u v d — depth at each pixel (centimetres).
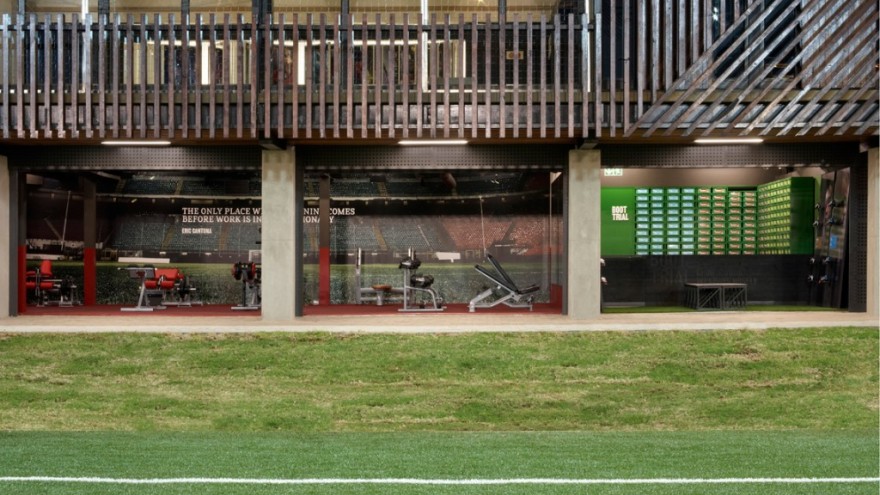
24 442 647
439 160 1281
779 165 1273
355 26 1141
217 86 1155
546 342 1063
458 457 578
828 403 871
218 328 1110
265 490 478
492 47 1173
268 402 879
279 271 1252
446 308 1507
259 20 1143
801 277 1487
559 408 866
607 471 529
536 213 1659
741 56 1108
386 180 1688
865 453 591
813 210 1480
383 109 1140
